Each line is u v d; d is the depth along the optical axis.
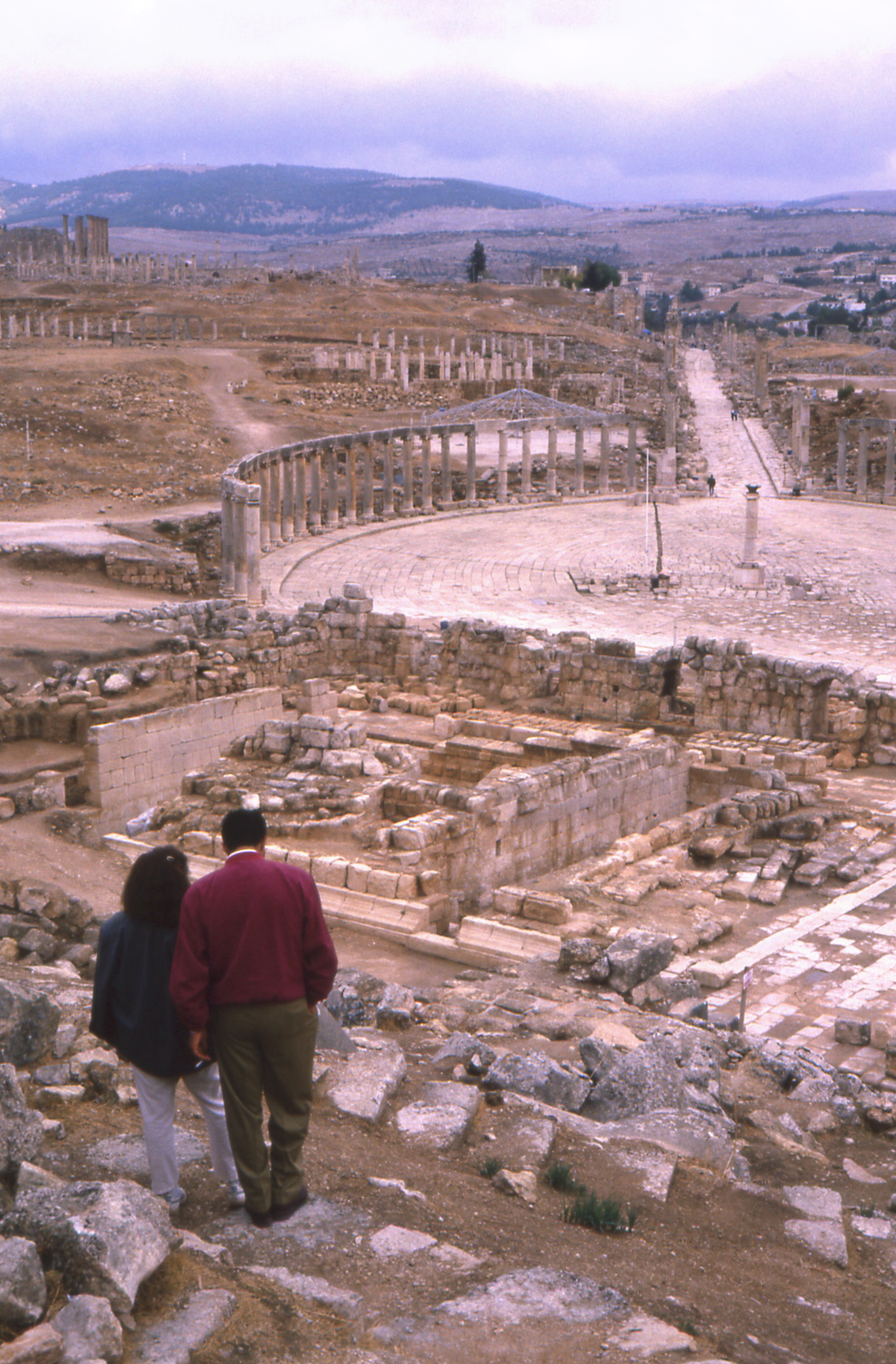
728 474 119.31
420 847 21.22
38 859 21.53
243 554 65.69
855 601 65.94
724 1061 13.91
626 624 60.25
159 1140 7.46
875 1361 6.99
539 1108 10.40
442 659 44.81
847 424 105.88
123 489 83.44
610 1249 7.80
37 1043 9.78
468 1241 7.42
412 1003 14.79
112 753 27.42
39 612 50.62
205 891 7.32
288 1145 7.47
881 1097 13.98
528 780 23.88
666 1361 6.09
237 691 39.53
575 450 106.31
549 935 19.56
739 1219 8.97
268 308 183.12
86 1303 5.59
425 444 96.25
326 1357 5.87
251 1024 7.28
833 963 20.16
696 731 39.31
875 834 27.25
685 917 21.53
